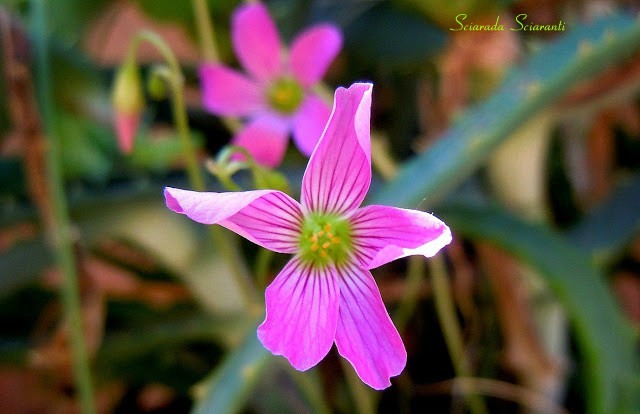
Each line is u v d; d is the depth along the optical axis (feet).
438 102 0.42
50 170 0.34
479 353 0.45
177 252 0.39
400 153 0.46
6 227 0.39
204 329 0.40
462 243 0.44
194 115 0.46
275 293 0.27
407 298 0.44
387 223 0.27
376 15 0.42
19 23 0.36
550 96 0.36
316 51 0.38
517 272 0.42
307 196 0.28
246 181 0.38
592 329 0.36
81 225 0.37
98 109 0.40
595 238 0.42
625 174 0.52
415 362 0.46
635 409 0.35
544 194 0.49
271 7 0.44
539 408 0.43
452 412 0.45
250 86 0.39
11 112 0.38
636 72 0.40
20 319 0.46
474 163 0.35
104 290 0.44
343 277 0.28
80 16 0.43
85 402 0.34
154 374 0.43
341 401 0.44
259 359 0.33
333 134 0.27
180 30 0.45
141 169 0.40
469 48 0.41
